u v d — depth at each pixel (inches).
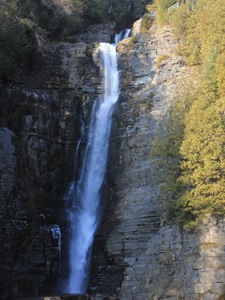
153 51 1406.3
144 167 1106.1
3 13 1330.0
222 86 924.6
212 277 762.8
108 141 1245.1
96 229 1095.0
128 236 1005.2
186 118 884.0
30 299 872.9
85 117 1320.1
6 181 1059.3
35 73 1440.7
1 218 1017.5
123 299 909.8
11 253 1004.6
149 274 889.5
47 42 1513.3
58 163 1218.0
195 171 811.4
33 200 1103.6
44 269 1026.7
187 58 1299.2
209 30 1161.4
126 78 1400.1
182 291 800.9
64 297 888.9
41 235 1053.8
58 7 1720.0
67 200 1194.0
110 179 1169.4
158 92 1263.5
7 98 1230.9
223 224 784.9
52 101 1279.5
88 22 1961.1
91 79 1434.5
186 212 860.0
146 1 2178.9
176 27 1380.4
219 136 808.9
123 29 2098.9
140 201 1047.6
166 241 899.4
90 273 1014.4
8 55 1354.6
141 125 1205.7
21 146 1149.7
